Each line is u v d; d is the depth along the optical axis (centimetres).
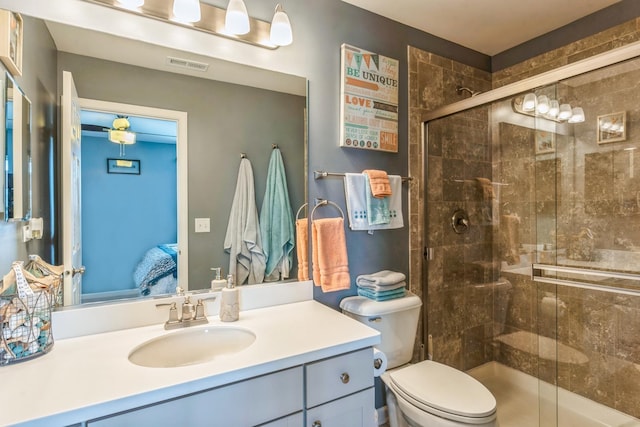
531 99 186
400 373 156
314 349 102
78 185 119
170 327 122
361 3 182
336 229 166
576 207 185
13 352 93
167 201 136
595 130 171
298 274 164
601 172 172
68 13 118
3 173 101
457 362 222
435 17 196
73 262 118
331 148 176
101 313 119
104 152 124
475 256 231
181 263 137
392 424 160
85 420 73
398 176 195
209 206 144
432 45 217
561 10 191
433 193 213
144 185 131
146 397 79
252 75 154
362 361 113
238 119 151
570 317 192
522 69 230
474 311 230
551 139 192
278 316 137
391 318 167
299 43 165
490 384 226
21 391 79
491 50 240
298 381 100
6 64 103
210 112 145
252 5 152
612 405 174
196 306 131
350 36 181
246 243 152
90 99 122
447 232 219
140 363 107
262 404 94
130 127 129
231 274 147
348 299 176
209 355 122
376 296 170
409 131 205
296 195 165
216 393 87
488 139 228
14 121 106
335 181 177
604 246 175
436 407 130
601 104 166
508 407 201
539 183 202
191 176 141
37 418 69
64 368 91
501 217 229
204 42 143
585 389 185
